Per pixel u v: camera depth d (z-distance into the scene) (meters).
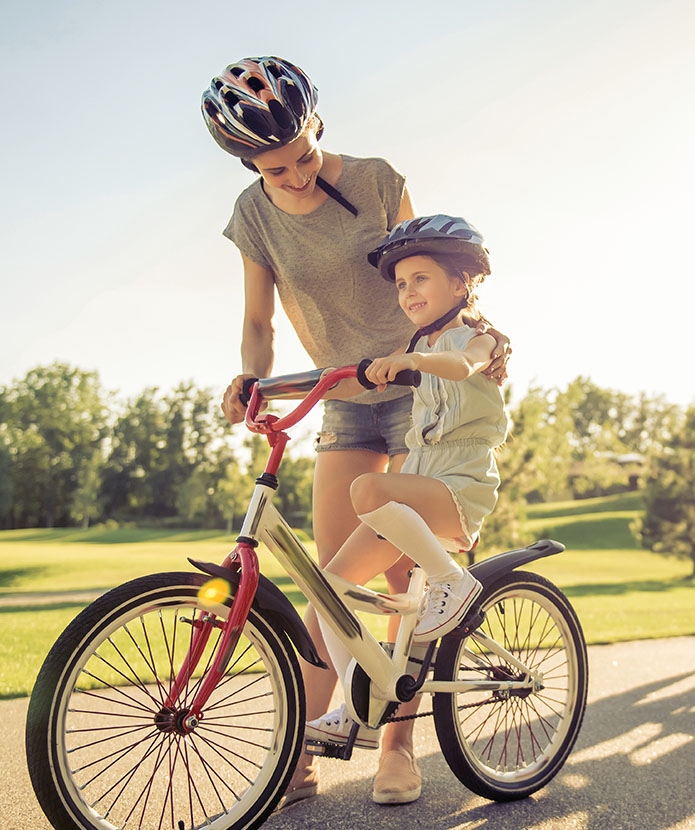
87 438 79.38
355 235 2.55
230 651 1.88
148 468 78.94
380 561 2.28
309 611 2.52
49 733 1.71
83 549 34.00
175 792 2.30
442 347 2.25
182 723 1.88
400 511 2.11
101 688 3.40
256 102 2.14
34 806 2.16
